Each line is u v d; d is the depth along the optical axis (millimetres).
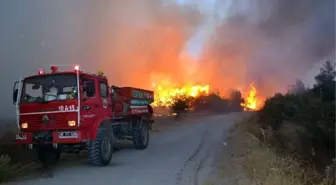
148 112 14445
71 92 8938
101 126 9844
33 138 9000
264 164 7629
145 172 8547
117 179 7699
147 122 14141
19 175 8180
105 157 9516
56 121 8859
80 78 9156
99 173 8422
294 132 12484
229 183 7094
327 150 11391
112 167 9312
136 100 13203
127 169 8984
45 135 8922
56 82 9141
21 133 9117
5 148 10984
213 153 11789
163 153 12078
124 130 12508
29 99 9219
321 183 6809
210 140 15562
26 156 10508
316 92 16672
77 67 9164
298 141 11695
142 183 7301
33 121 9047
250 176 7242
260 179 6723
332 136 11664
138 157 11211
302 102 15594
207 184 7059
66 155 11805
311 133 11930
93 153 9227
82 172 8570
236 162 9281
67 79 9070
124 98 12266
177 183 7289
